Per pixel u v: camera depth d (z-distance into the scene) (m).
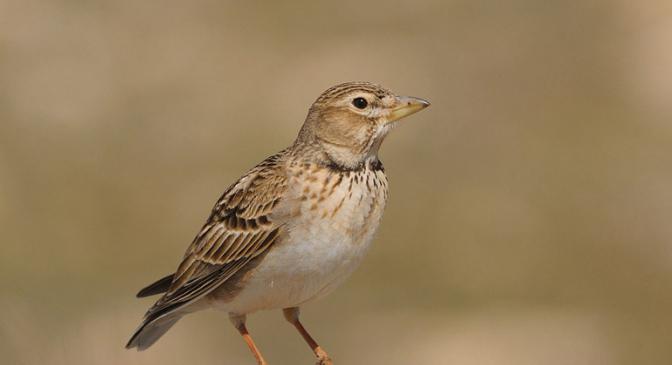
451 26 23.38
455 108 21.27
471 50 22.72
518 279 18.50
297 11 24.19
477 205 19.28
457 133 20.62
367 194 8.19
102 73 22.38
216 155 20.66
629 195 19.33
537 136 20.77
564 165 20.03
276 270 8.21
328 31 23.66
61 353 11.63
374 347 16.81
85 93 21.84
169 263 18.80
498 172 19.95
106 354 11.83
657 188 19.36
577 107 21.59
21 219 19.12
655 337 17.55
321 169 8.17
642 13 23.44
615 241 18.88
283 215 8.12
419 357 16.53
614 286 18.58
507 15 23.58
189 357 15.80
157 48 23.12
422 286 18.39
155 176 20.16
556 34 23.08
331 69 22.41
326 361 8.65
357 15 24.11
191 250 8.63
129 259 18.84
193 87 22.14
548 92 21.83
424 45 22.89
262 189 8.25
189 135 21.00
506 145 20.52
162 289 9.04
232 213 8.42
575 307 18.08
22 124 20.97
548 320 17.56
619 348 17.22
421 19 23.66
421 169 19.78
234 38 23.53
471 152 20.34
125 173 20.16
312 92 21.86
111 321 14.98
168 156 20.59
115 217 19.48
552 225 19.06
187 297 8.42
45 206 19.39
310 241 8.10
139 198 19.67
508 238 18.92
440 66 22.30
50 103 21.50
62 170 20.06
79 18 23.58
